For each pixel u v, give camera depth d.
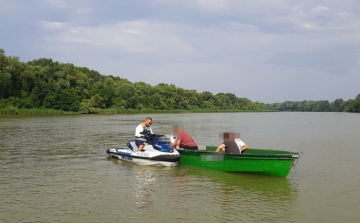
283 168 9.43
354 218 6.47
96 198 7.61
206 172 10.50
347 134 25.11
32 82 70.44
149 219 6.31
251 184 9.02
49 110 62.16
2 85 61.97
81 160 12.48
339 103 172.62
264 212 6.77
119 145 16.78
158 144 11.72
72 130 26.02
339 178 9.82
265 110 154.75
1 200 7.41
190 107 111.56
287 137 22.77
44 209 6.82
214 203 7.33
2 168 10.90
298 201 7.52
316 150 15.97
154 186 8.73
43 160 12.43
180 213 6.66
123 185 8.82
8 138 19.73
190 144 12.05
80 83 81.19
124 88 88.25
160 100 98.56
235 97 148.62
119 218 6.34
